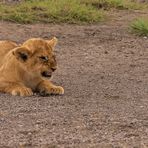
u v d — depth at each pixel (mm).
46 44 13375
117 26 23672
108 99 13094
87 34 22000
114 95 13508
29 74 13406
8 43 14469
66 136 10383
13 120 11305
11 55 13727
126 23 24344
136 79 15484
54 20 23844
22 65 13406
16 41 20438
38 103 12570
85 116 11578
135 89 14234
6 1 26234
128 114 11781
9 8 24609
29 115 11625
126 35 22016
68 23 23844
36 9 24891
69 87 14391
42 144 9977
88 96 13375
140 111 12047
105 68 16969
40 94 13555
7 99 12906
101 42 20828
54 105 12414
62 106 12336
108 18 25156
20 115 11633
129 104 12641
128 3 28312
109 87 14422
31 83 13562
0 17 23484
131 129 10805
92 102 12750
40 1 26281
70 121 11227
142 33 22172
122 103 12727
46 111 11922
